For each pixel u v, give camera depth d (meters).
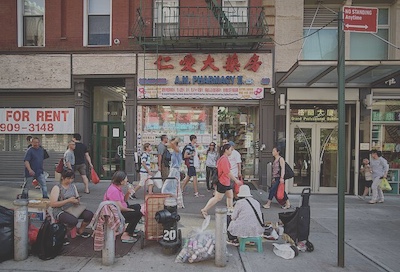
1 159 11.62
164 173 9.27
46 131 11.42
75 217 5.32
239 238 5.16
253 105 11.06
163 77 11.07
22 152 11.60
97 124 12.10
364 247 5.42
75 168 9.30
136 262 4.62
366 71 8.81
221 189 6.77
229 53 10.95
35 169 8.03
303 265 4.61
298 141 11.07
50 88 11.29
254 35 10.27
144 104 11.16
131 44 11.14
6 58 11.38
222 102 11.02
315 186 10.97
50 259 4.68
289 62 10.84
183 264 4.58
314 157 10.98
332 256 4.98
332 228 6.57
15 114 11.48
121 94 12.03
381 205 8.96
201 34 11.06
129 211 5.41
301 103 10.86
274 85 10.84
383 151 10.97
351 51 11.16
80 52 11.24
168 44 10.62
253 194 10.12
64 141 11.52
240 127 11.49
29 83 11.31
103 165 12.07
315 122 11.02
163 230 5.03
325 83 10.50
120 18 11.20
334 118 10.98
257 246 5.11
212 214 7.31
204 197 9.24
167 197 5.25
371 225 6.82
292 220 5.26
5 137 11.66
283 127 10.80
